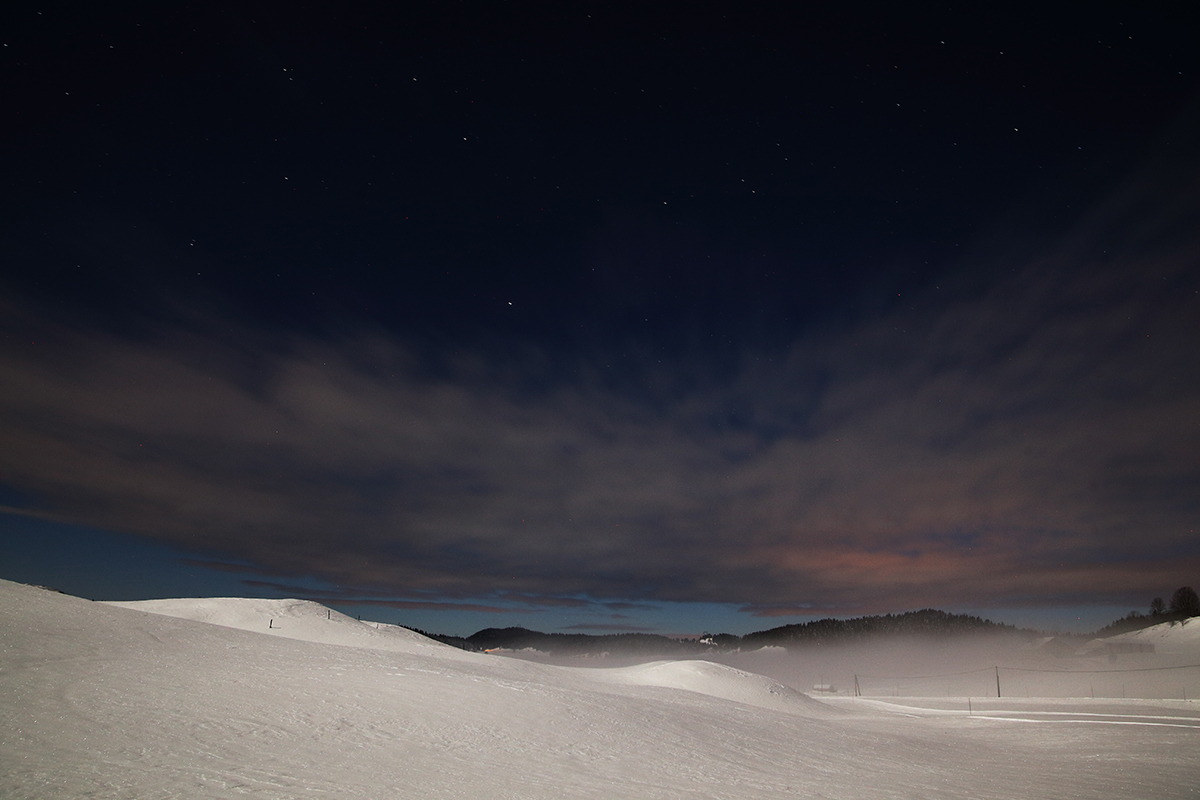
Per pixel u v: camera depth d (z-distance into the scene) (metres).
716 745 25.91
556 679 49.78
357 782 12.91
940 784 22.39
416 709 21.45
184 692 18.58
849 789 19.69
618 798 14.69
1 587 29.75
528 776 15.91
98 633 25.16
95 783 10.60
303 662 27.02
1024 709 80.25
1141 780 25.41
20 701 15.11
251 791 11.27
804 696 71.56
